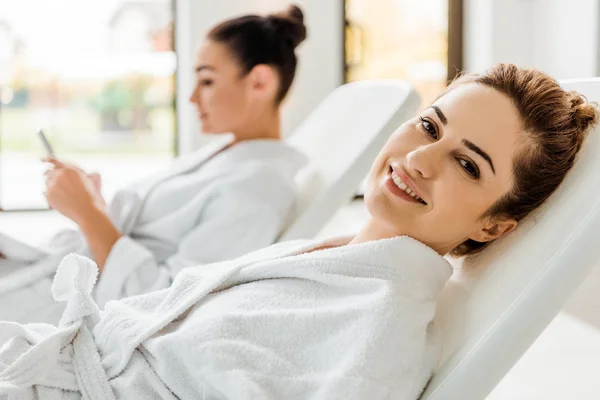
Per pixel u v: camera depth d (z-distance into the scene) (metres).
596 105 0.93
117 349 0.92
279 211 1.48
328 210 1.47
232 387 0.80
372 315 0.81
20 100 3.68
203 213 1.52
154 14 3.44
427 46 3.72
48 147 1.53
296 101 3.44
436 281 0.88
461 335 0.85
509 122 0.87
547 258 0.82
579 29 3.16
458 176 0.87
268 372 0.82
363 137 1.53
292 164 1.59
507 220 0.90
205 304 0.94
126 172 3.72
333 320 0.83
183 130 3.33
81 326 0.98
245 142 1.60
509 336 0.80
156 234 1.54
